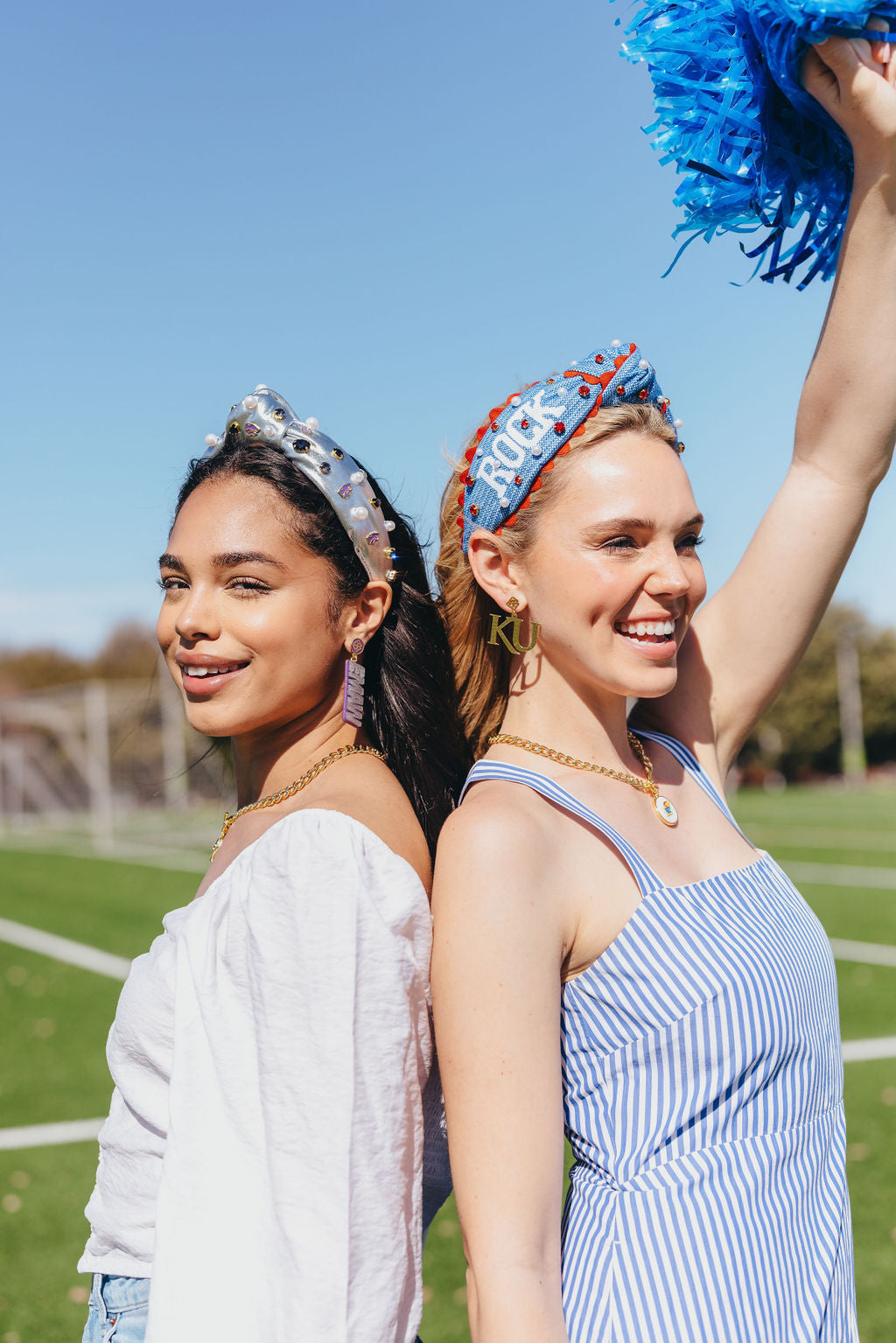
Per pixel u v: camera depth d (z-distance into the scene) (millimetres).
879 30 1362
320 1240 1154
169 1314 1192
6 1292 3695
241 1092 1230
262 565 1447
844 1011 7152
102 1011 7867
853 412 1654
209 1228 1211
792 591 1719
